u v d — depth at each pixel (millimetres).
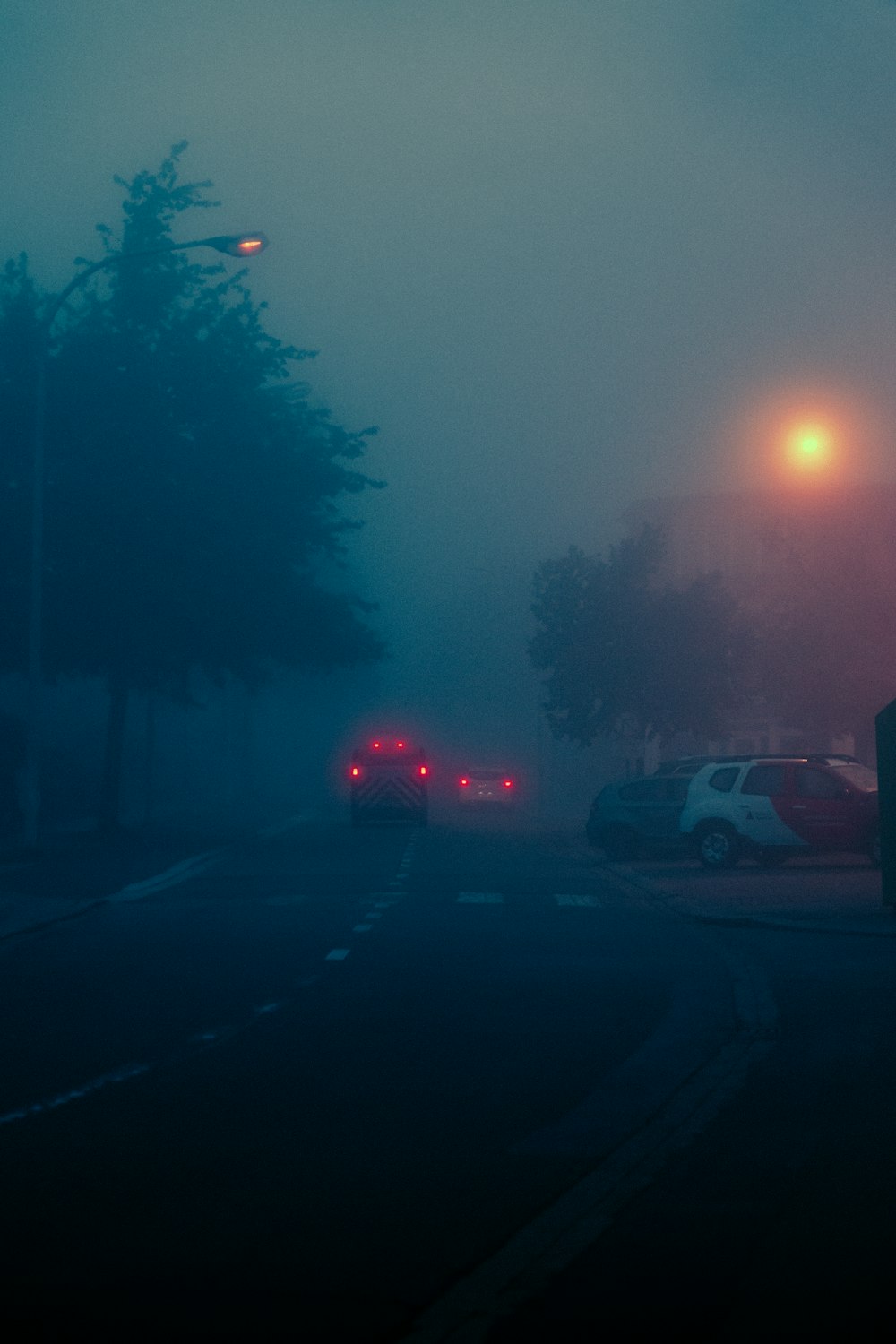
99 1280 6316
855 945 19453
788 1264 6594
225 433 45438
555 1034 12570
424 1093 10219
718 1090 10367
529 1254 6723
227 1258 6633
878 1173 8164
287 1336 5664
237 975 16391
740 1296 6176
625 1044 12109
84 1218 7254
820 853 34125
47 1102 9945
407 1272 6438
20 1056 11578
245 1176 8070
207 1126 9234
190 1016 13547
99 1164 8305
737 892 27250
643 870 33938
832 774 34094
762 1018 13289
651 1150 8680
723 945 19406
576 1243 6887
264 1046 12031
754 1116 9562
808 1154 8594
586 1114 9570
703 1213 7387
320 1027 12953
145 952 18594
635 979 16000
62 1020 13352
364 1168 8234
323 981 15852
